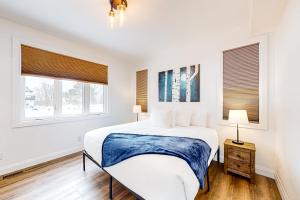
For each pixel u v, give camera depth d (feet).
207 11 6.55
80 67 10.66
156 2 5.89
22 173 7.55
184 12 6.61
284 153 5.81
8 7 6.37
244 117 7.34
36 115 8.84
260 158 7.73
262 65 7.59
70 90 10.55
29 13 6.83
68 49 9.91
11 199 5.63
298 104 4.52
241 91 8.39
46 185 6.55
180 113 10.19
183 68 11.02
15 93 7.70
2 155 7.35
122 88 14.21
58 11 6.64
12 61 7.61
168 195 3.84
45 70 8.81
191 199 3.94
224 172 7.76
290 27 5.12
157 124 9.50
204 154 5.76
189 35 9.01
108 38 9.49
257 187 6.52
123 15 6.58
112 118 13.24
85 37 9.39
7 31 7.44
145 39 9.66
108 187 6.44
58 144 9.61
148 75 13.53
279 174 6.50
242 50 8.32
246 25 7.87
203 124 9.57
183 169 4.14
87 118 11.25
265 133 7.59
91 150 7.16
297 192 4.58
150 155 4.78
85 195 5.90
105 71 12.57
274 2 5.35
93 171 7.82
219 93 9.16
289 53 5.25
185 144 5.75
